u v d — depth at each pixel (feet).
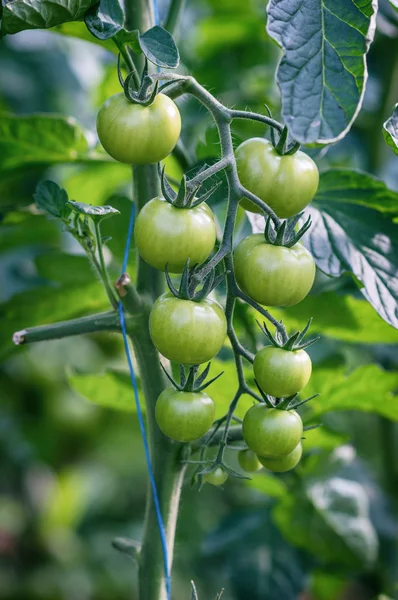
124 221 2.54
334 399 2.63
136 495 5.57
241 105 3.34
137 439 5.46
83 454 5.19
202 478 2.18
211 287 2.02
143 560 2.28
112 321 2.24
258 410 2.11
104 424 5.09
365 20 1.98
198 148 2.51
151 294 2.32
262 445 2.10
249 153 2.08
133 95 2.04
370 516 3.24
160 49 2.07
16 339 2.22
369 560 2.96
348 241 2.34
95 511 5.44
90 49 4.42
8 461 5.38
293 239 2.05
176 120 2.05
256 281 2.04
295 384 2.07
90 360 4.83
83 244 2.23
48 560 5.20
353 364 3.65
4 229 3.15
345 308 2.47
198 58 4.08
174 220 2.02
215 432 2.22
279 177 2.07
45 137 2.63
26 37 4.17
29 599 4.96
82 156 2.66
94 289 2.75
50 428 4.94
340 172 2.40
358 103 1.94
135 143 2.03
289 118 1.94
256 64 3.90
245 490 4.90
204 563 4.23
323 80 1.96
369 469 4.03
